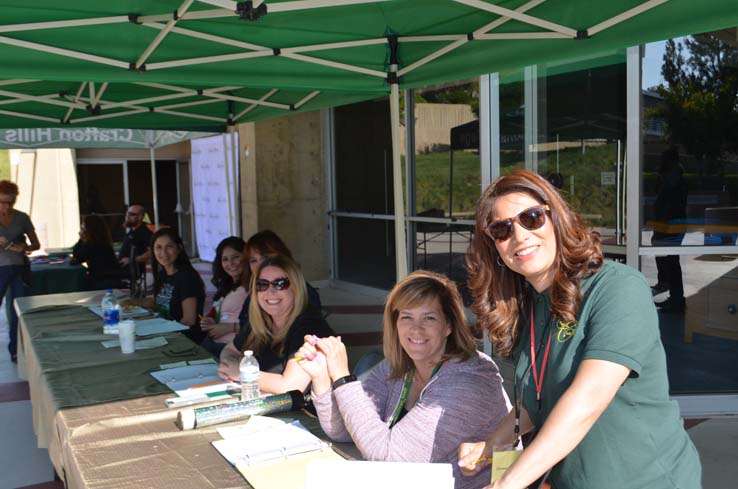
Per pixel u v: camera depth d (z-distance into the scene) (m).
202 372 3.24
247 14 2.48
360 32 3.61
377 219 9.16
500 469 1.76
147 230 8.02
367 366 2.96
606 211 4.99
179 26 3.18
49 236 14.31
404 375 2.44
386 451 2.16
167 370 3.29
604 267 1.60
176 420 2.58
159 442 2.36
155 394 2.93
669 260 4.72
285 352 3.10
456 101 6.98
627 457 1.56
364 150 9.31
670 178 4.59
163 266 5.16
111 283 7.79
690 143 4.57
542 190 1.62
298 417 2.61
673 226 4.63
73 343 4.02
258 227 10.01
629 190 4.59
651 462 1.55
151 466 2.15
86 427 2.52
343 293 9.80
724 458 3.93
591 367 1.49
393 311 2.39
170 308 4.89
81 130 8.49
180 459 2.20
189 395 2.84
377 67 3.80
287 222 10.12
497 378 2.27
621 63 4.80
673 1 2.52
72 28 3.02
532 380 1.72
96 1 2.86
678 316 4.78
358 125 9.40
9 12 2.84
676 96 4.55
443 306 2.29
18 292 6.78
